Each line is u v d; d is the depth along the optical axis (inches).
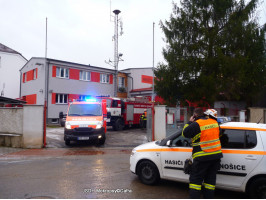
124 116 775.7
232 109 828.6
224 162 183.0
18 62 1471.5
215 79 623.8
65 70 1024.2
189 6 731.4
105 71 1175.0
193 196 161.3
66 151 404.8
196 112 178.9
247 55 647.8
